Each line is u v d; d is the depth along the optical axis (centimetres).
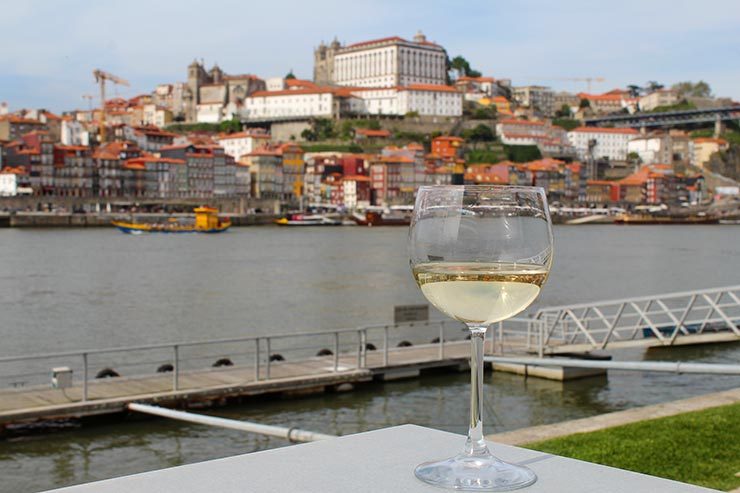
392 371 3053
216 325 5647
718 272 9788
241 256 12169
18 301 6844
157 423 2473
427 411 2677
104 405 2423
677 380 3162
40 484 2009
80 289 7738
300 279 8812
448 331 4900
